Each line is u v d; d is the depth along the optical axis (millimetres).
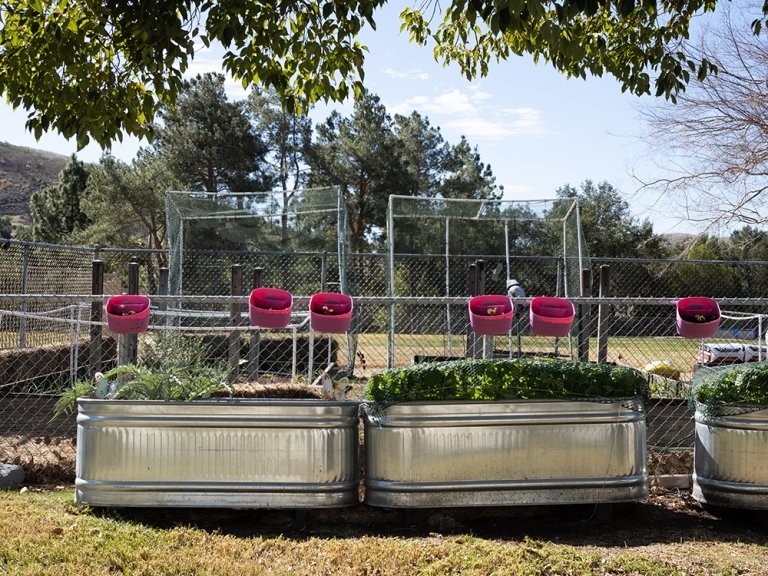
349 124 34438
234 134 32031
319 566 4527
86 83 6285
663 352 13125
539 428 5281
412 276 17766
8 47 6375
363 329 16438
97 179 30953
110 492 5219
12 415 8625
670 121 16625
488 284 15938
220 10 6129
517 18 4957
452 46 8758
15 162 102438
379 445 5289
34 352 10891
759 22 7086
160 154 32656
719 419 5496
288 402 5219
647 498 5625
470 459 5254
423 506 5227
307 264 17141
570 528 5387
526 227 16109
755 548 4949
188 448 5223
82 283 14781
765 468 5398
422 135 35594
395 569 4480
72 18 6297
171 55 5984
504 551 4711
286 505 5219
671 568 4527
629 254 24875
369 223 33688
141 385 5523
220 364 7270
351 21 6305
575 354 13062
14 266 12719
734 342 11273
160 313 9008
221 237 14445
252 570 4434
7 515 5141
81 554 4578
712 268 20781
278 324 5859
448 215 13984
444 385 5270
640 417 5402
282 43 6555
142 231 34781
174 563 4508
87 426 5254
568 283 14188
